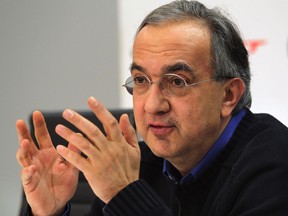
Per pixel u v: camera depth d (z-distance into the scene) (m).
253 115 2.85
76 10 7.71
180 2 2.59
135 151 2.42
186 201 2.71
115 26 7.56
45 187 2.79
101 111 2.29
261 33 6.84
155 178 3.13
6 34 7.96
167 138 2.46
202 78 2.43
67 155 2.30
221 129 2.69
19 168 8.00
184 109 2.40
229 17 2.62
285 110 6.80
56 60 7.81
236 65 2.59
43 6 7.80
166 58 2.38
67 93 7.80
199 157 2.64
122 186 2.30
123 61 7.56
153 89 2.42
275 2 6.76
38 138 2.83
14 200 8.03
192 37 2.40
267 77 6.84
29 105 7.93
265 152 2.44
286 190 2.24
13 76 7.97
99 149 2.28
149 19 2.51
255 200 2.23
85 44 7.70
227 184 2.43
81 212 4.22
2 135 8.05
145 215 2.24
